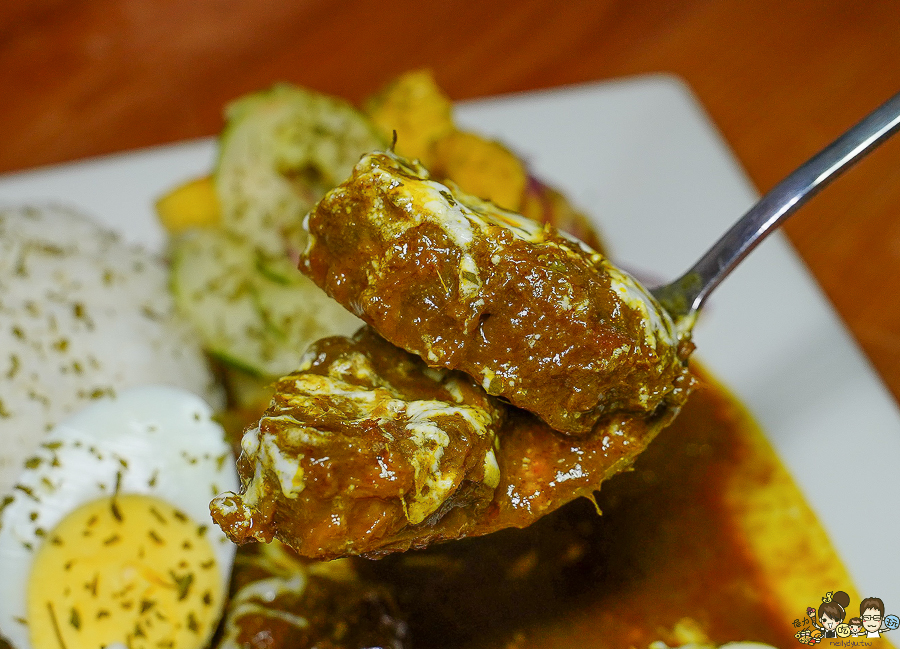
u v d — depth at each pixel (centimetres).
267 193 26
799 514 20
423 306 15
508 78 29
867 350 23
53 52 30
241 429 22
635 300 15
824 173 17
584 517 21
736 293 23
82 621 19
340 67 30
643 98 26
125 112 29
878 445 20
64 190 26
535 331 15
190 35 31
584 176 26
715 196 24
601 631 20
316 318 24
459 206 15
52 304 23
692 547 21
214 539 20
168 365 24
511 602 20
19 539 19
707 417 22
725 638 20
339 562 21
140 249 26
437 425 15
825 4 29
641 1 30
